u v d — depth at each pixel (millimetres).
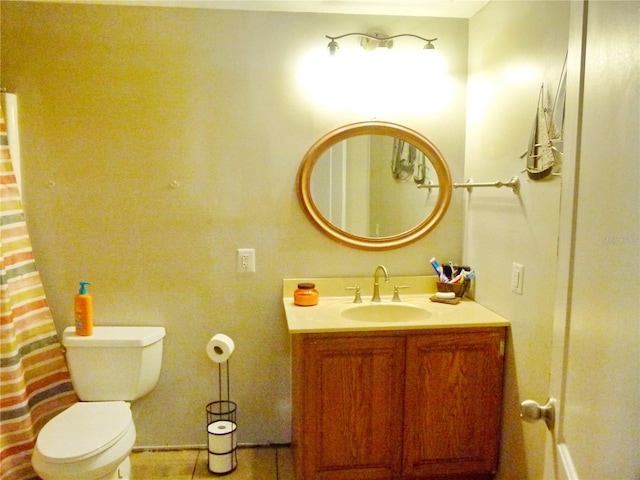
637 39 700
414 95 2416
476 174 2338
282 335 2461
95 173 2314
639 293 680
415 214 2459
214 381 2461
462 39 2414
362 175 2408
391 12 2330
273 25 2322
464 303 2346
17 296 2209
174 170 2344
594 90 850
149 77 2295
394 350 2002
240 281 2420
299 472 2041
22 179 2283
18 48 2230
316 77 2357
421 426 2061
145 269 2379
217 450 2250
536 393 1807
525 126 1868
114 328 2354
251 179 2379
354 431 2027
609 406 764
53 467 1742
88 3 2232
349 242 2416
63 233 2326
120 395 2256
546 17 1706
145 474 2260
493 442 2107
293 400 2293
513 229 1979
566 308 965
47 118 2270
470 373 2055
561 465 963
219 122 2342
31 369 2252
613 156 771
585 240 876
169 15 2281
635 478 675
